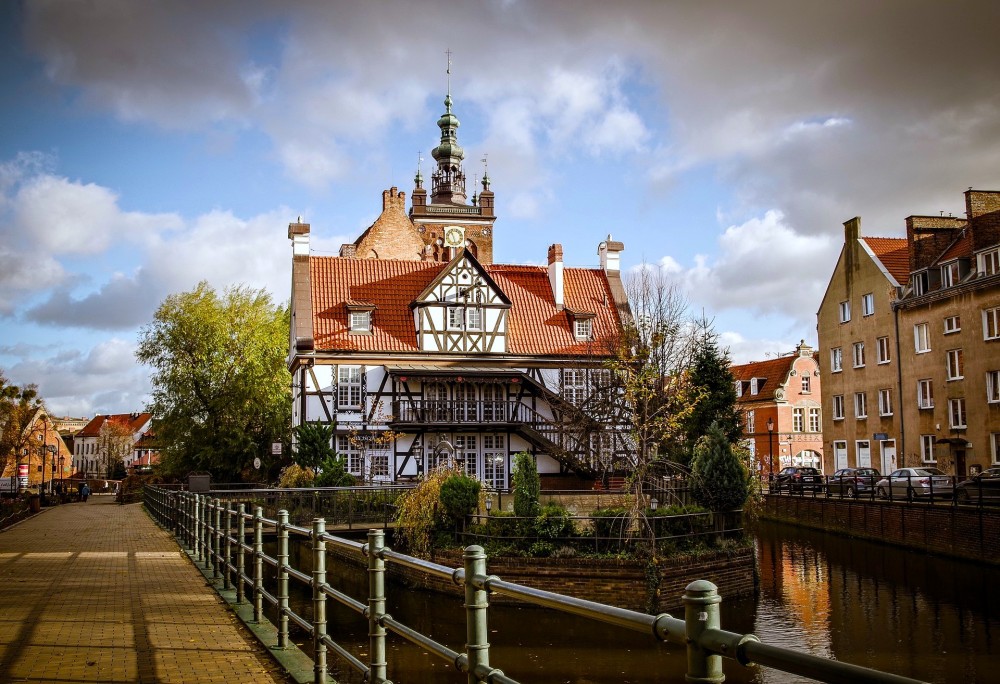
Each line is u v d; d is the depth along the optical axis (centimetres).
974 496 3152
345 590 2492
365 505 2983
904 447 4547
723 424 3656
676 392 3241
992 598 2367
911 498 3331
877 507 3500
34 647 999
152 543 2362
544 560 2378
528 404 4488
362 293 4603
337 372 4334
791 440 6850
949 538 3002
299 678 853
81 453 14300
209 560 1720
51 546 2269
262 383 5266
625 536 2394
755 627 2078
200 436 5188
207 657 957
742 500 2611
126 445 11931
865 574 2795
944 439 4116
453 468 2686
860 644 1902
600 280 5059
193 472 5131
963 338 4084
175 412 5203
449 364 4450
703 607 336
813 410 6931
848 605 2322
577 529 2448
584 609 401
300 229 4662
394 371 4259
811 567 2969
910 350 4512
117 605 1303
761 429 7062
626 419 3766
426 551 2556
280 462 4869
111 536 2608
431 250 7194
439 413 4316
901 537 3316
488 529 2477
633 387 3228
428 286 4491
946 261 4228
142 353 5294
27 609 1263
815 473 4850
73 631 1098
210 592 1434
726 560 2466
